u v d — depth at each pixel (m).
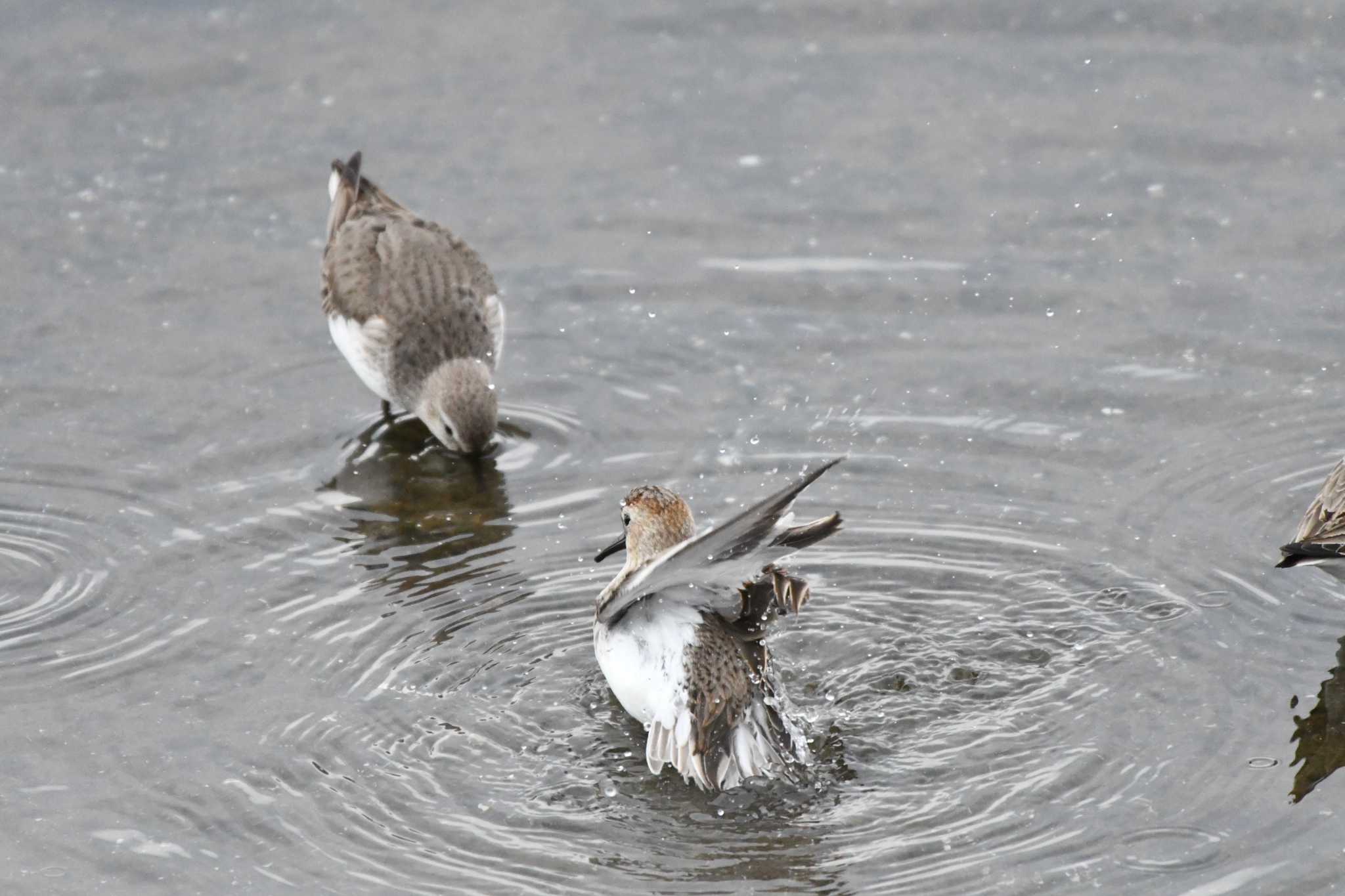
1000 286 16.52
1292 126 18.69
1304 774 10.24
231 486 14.10
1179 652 11.53
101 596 12.52
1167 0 21.20
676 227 17.72
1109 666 11.42
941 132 19.00
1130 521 13.09
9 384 15.34
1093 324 15.86
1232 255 16.73
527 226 17.77
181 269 17.17
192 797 10.35
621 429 14.86
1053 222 17.42
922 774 10.42
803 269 16.98
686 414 14.98
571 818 10.12
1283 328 15.59
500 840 9.92
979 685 11.30
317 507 13.84
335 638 12.01
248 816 10.17
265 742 10.87
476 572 12.88
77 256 17.27
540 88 20.14
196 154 18.94
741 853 9.79
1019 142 18.75
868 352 15.69
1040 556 12.73
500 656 11.79
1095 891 9.32
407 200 18.11
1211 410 14.54
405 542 13.34
